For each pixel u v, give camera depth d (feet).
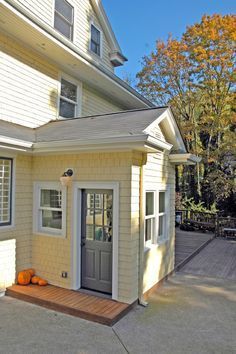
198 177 61.05
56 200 19.48
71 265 18.11
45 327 13.96
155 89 63.16
